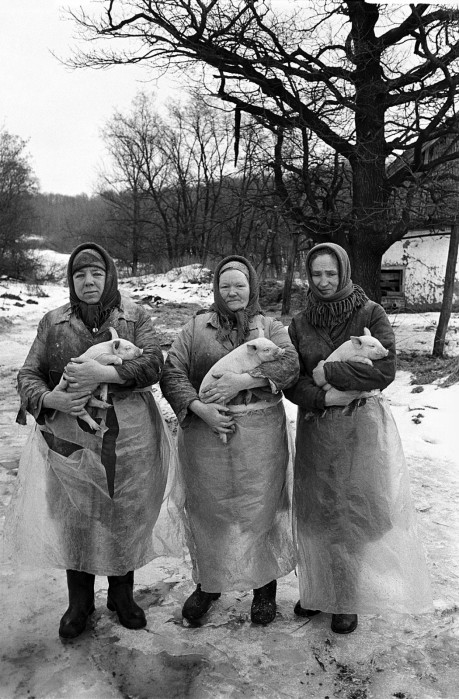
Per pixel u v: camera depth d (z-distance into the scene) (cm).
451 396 702
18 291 2478
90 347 255
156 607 295
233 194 1122
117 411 256
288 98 920
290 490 296
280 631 275
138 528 262
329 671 246
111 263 268
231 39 884
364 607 261
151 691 233
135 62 984
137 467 260
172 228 3697
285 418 284
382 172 952
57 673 244
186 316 1645
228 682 238
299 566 280
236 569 265
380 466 264
